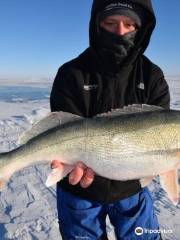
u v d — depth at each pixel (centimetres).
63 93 72
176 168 66
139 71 72
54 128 67
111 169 65
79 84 71
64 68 73
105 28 74
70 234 72
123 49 72
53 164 66
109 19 73
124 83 71
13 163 67
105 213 74
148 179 67
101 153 65
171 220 104
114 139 65
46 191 128
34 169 149
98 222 73
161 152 65
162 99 71
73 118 66
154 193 123
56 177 66
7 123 245
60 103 71
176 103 379
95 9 74
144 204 72
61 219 73
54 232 100
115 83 71
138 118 65
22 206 116
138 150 65
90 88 71
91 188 70
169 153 65
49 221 106
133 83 71
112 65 71
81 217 71
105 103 70
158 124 65
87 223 72
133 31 73
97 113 71
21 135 68
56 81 74
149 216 73
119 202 71
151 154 65
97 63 71
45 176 142
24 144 67
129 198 71
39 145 66
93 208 71
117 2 72
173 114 65
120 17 72
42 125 67
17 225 104
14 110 327
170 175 66
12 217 109
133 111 66
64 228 73
